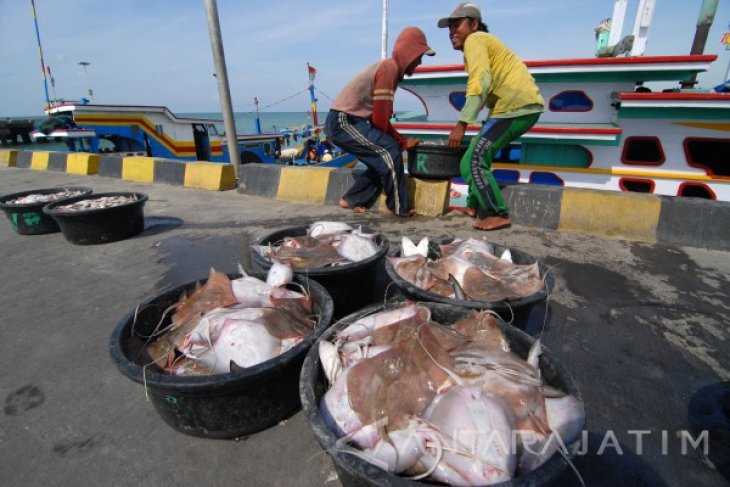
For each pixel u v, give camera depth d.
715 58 4.77
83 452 1.83
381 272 3.54
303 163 14.41
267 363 1.66
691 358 2.30
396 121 7.00
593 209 4.20
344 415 1.42
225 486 1.64
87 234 4.43
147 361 1.99
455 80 6.17
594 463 1.69
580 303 2.90
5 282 3.67
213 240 4.55
